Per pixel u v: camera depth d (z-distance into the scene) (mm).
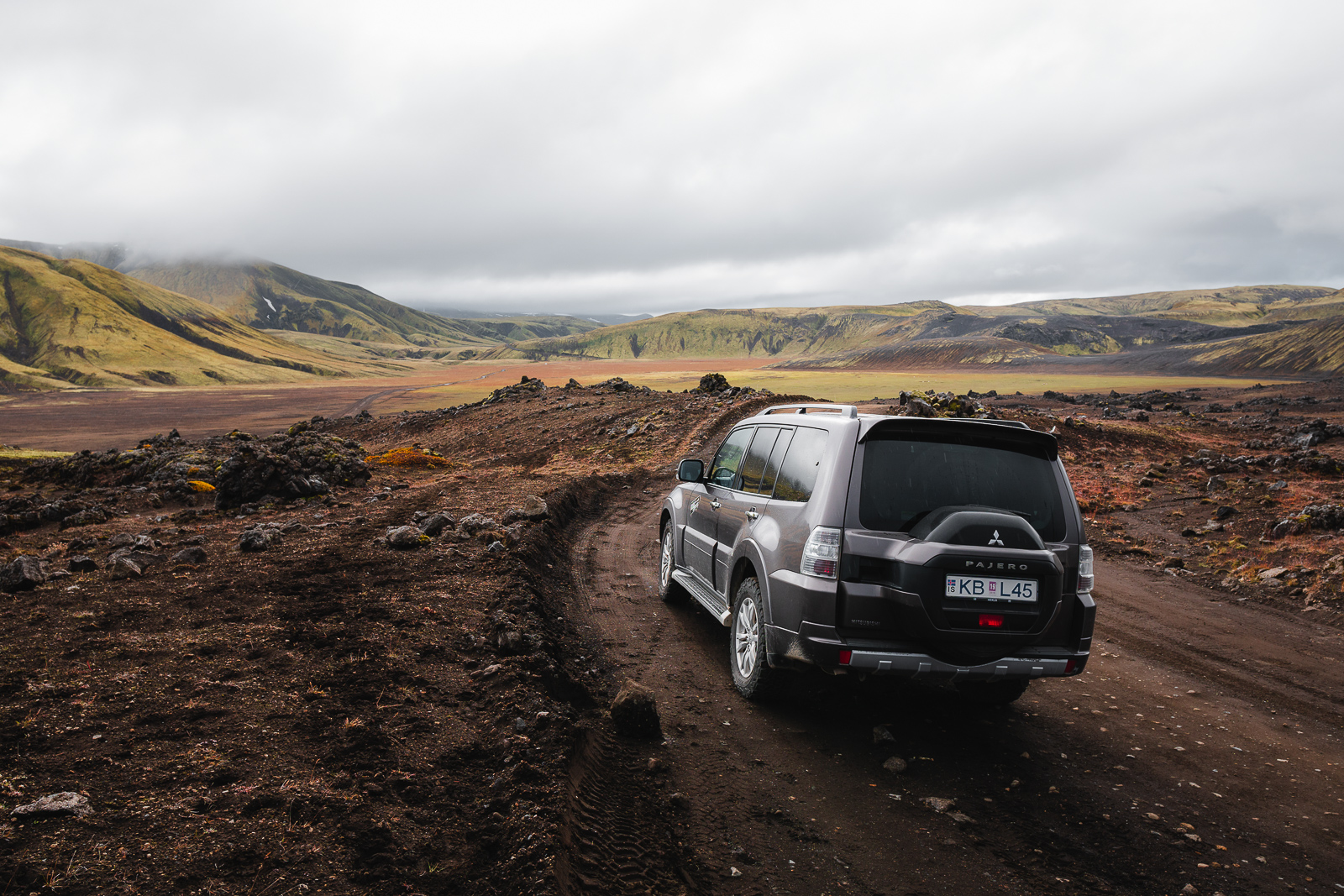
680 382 174000
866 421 4609
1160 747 4855
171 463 17625
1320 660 6836
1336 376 182250
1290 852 3600
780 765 4262
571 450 25047
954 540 4234
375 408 136750
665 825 3510
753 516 5391
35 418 134625
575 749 3896
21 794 2941
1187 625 7945
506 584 7055
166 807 2936
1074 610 4531
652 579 8812
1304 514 11797
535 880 2662
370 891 2570
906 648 4293
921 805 3885
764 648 4898
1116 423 32188
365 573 7367
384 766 3492
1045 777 4312
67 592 6430
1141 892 3205
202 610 5922
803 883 3131
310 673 4617
